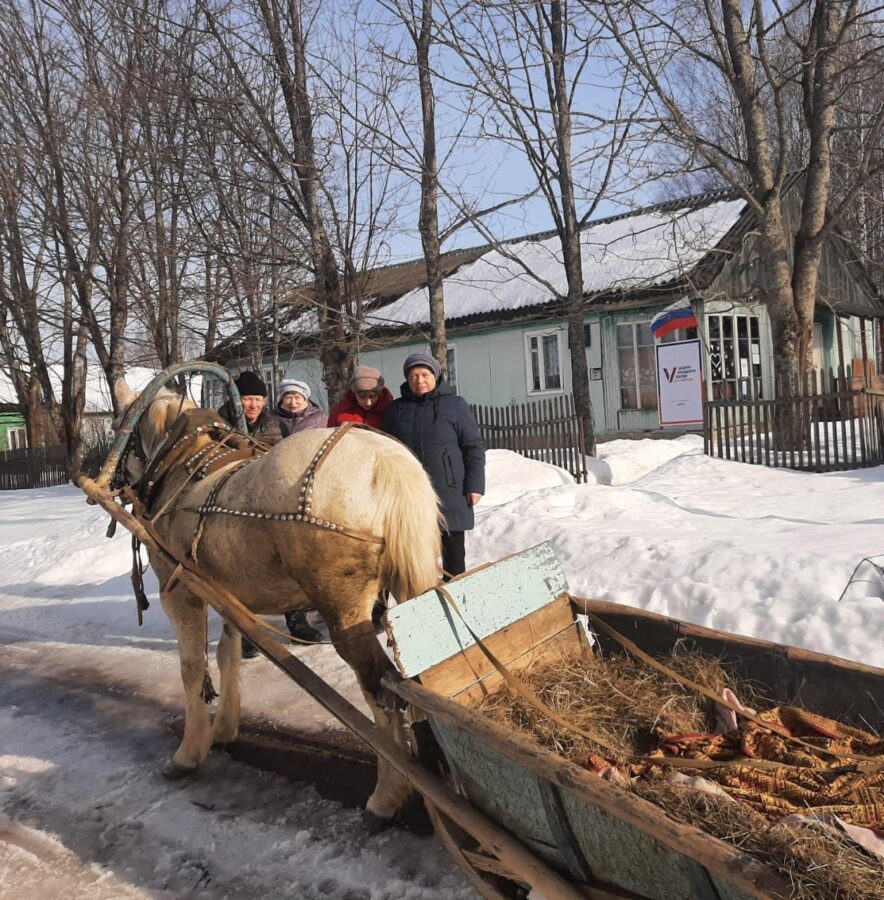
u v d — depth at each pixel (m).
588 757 3.22
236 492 4.05
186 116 12.62
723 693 3.45
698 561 6.13
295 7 11.94
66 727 5.67
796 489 10.01
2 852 4.11
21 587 10.11
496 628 3.72
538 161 12.64
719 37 13.11
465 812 3.09
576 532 7.29
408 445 5.36
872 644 4.78
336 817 4.11
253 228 13.09
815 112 13.34
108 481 5.04
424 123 12.05
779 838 2.32
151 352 16.11
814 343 23.12
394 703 3.59
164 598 4.68
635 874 2.51
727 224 19.08
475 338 21.88
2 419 38.47
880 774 2.83
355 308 13.52
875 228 23.36
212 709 5.70
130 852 4.01
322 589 3.76
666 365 13.54
